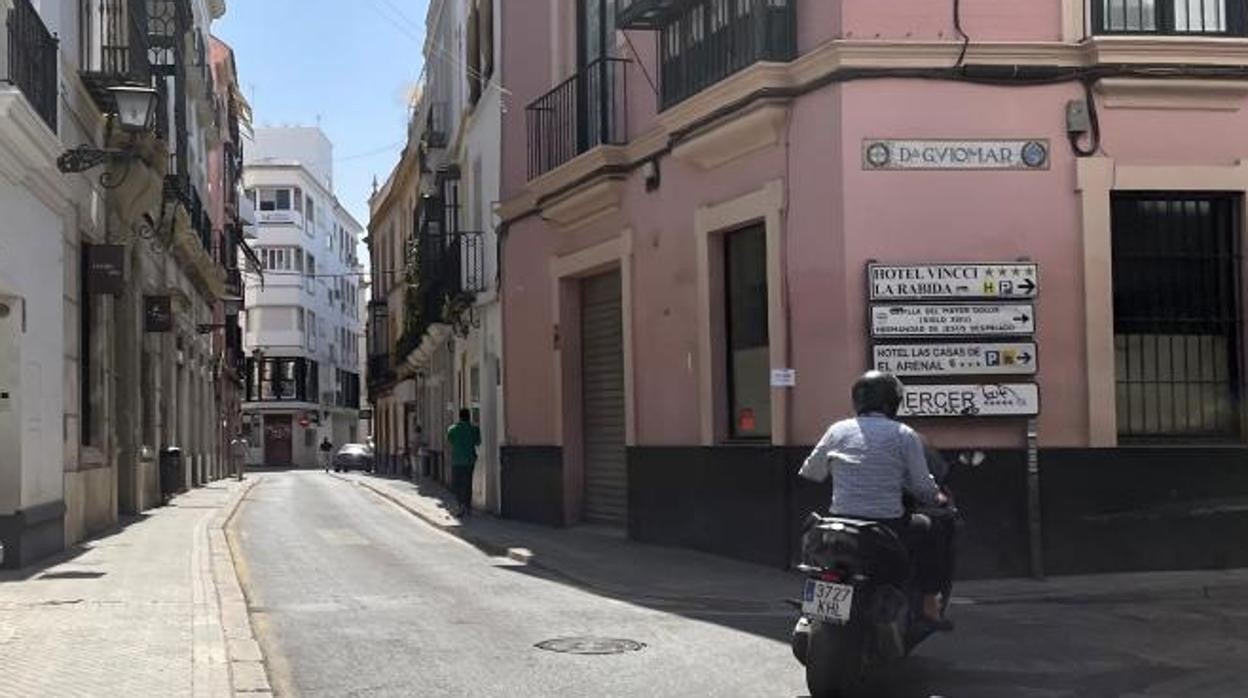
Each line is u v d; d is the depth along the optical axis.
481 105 22.20
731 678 7.48
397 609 10.33
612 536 15.91
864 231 11.38
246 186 66.62
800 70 11.91
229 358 43.41
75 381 14.55
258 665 7.59
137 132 13.90
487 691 7.17
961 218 11.50
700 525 13.70
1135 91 11.70
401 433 46.72
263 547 15.73
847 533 6.61
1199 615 9.79
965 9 11.62
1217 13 11.90
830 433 7.18
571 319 17.69
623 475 16.50
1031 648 8.41
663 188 14.50
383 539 17.00
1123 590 10.66
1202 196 12.05
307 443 69.12
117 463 18.66
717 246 13.59
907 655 7.34
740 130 12.48
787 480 12.02
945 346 11.37
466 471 20.25
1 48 10.91
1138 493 11.61
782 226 12.19
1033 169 11.62
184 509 21.42
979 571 11.32
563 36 17.70
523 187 18.81
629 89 15.30
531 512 18.64
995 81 11.61
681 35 13.73
